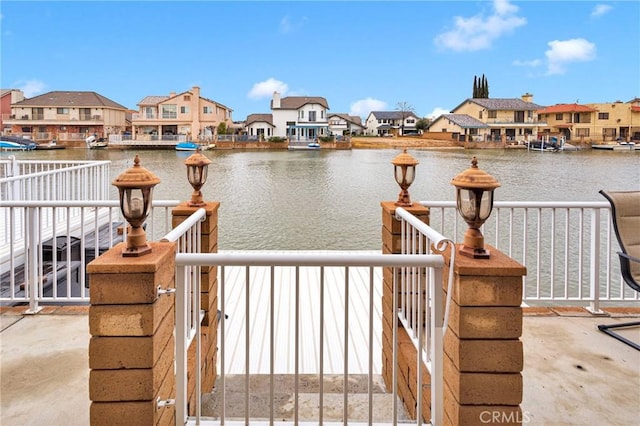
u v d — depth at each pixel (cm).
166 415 153
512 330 140
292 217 1168
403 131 6044
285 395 228
